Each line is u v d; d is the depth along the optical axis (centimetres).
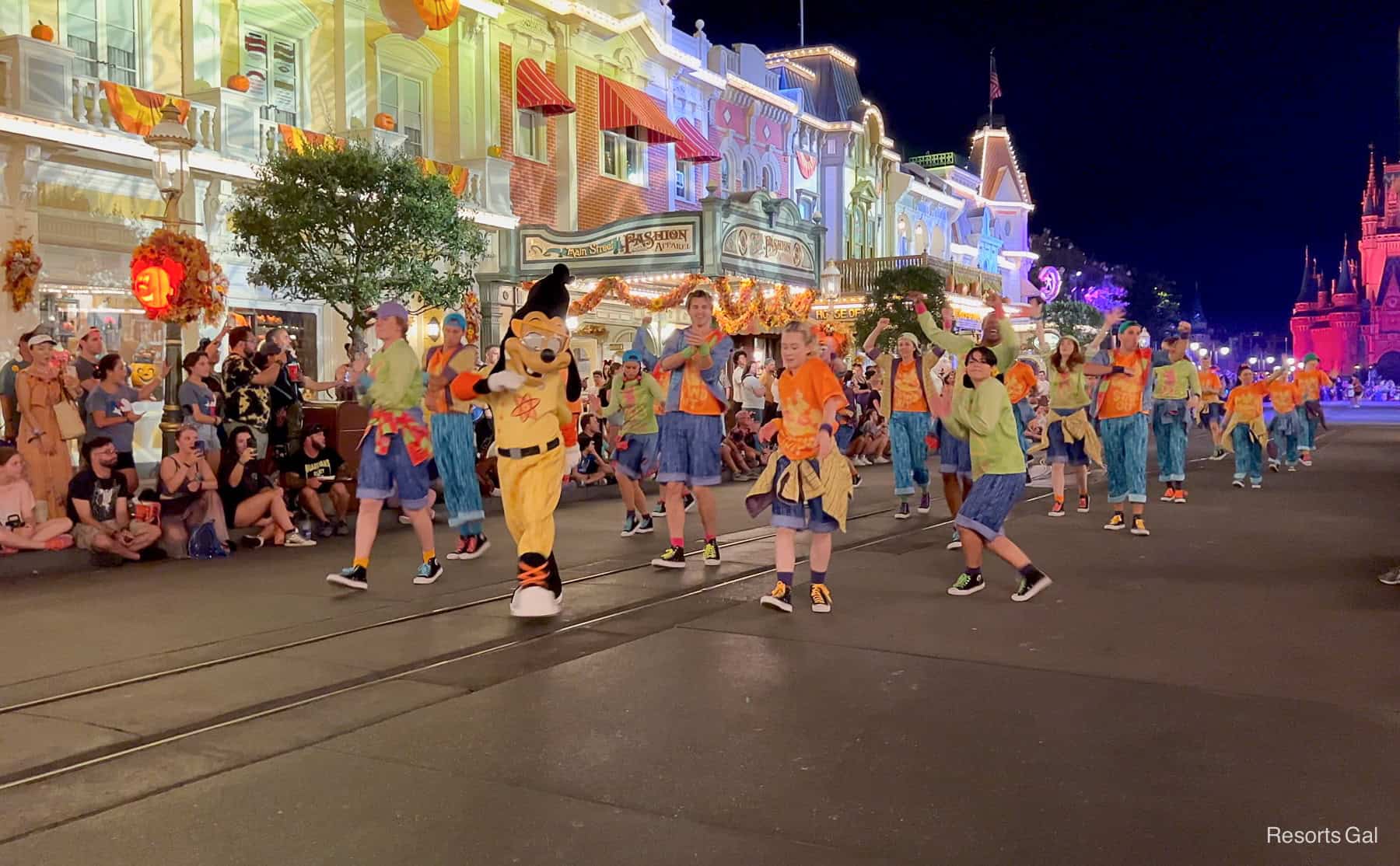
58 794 391
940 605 723
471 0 2211
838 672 552
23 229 1412
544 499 689
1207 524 1152
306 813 372
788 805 376
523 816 368
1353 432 3394
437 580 826
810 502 701
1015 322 4191
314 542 1038
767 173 3619
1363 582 794
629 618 684
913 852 337
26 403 948
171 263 984
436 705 496
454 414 923
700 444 865
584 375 2609
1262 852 334
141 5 1664
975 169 5881
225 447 1028
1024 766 412
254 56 1869
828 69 4122
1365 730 452
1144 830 352
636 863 331
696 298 855
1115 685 524
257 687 523
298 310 1889
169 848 344
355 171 1490
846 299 3347
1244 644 604
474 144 2291
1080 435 1226
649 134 2786
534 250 2086
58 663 573
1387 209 11494
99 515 905
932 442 1222
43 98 1388
